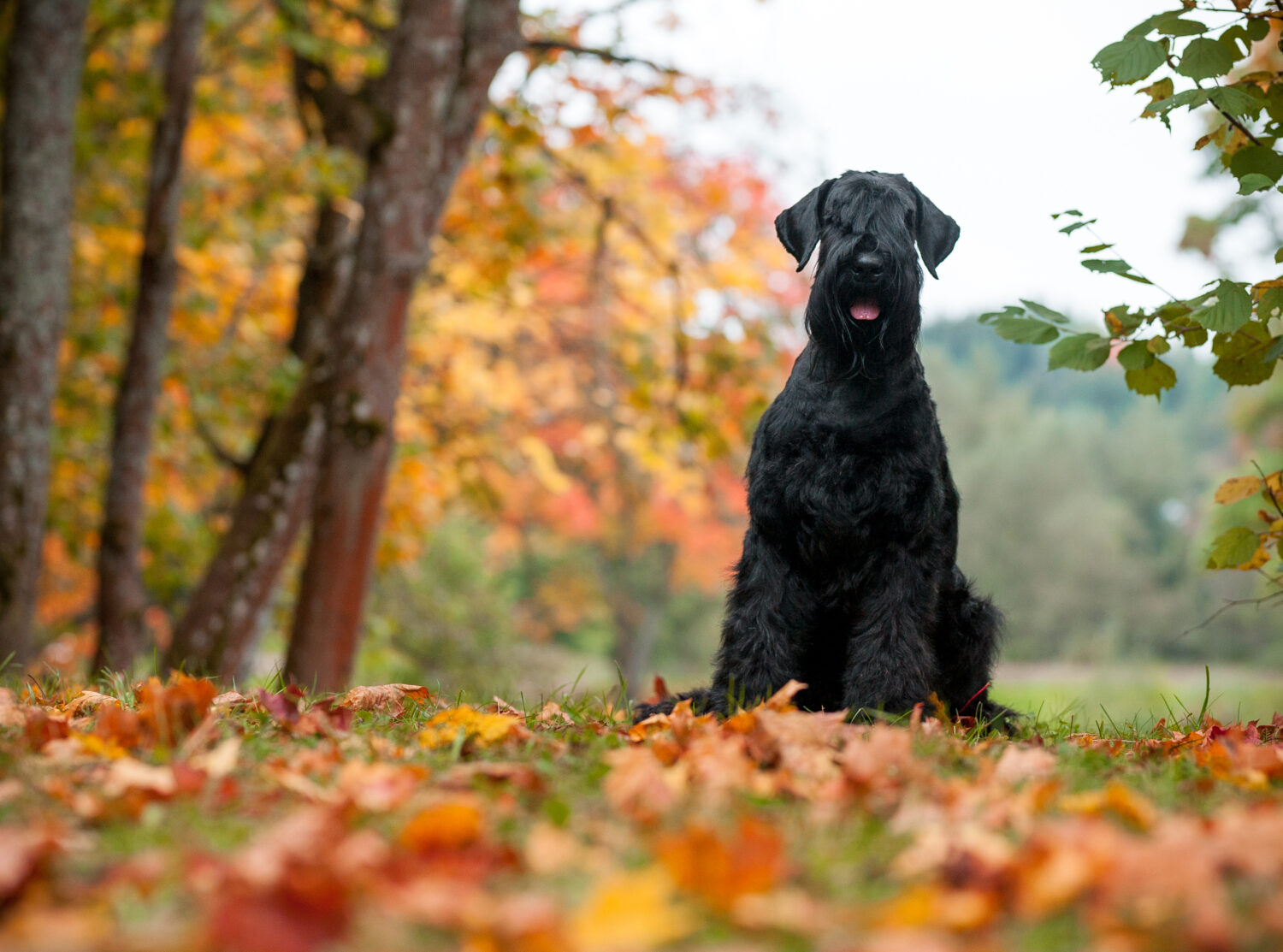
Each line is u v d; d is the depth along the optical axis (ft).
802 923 4.82
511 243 36.86
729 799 7.41
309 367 26.11
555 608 106.01
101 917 4.91
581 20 31.99
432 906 4.89
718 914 5.10
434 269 39.32
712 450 35.27
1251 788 8.72
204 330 39.86
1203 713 13.67
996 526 171.73
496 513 51.16
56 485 38.40
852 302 12.30
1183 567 167.22
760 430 13.23
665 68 31.30
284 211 34.76
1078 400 272.92
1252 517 18.85
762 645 12.75
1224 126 13.07
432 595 64.23
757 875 5.24
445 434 44.45
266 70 37.37
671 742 10.14
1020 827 6.86
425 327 39.68
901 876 5.81
